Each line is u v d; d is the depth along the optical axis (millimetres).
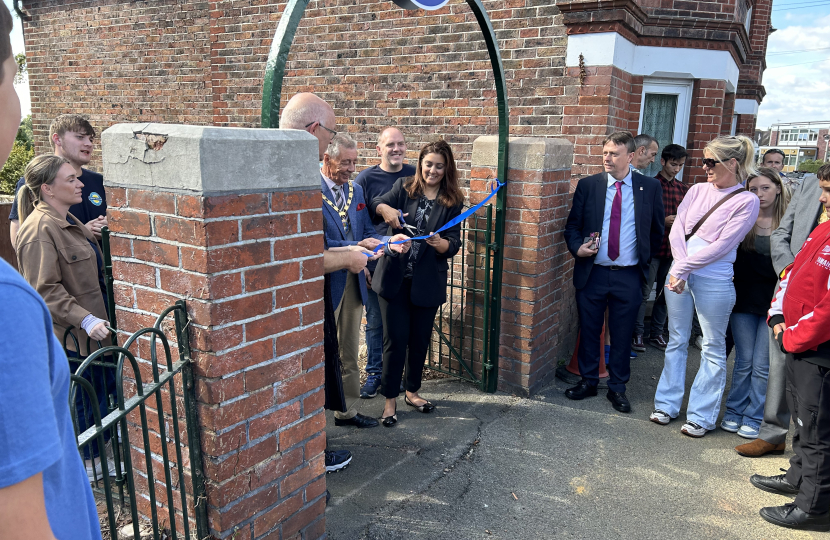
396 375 3574
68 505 812
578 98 4672
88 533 871
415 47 5332
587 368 4102
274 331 2010
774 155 5336
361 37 5594
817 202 3051
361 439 3441
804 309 2617
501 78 3656
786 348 2633
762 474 3148
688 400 4020
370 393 4109
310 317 2152
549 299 4188
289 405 2123
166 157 1758
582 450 3367
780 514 2713
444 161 3494
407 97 5457
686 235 3602
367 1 5484
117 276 2031
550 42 4742
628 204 3879
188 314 1823
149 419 2123
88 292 2904
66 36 7590
